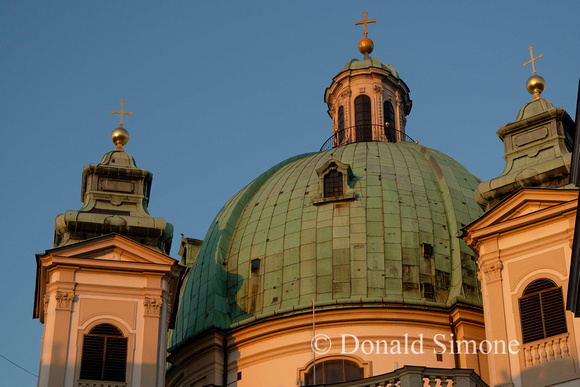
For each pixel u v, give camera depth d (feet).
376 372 250.16
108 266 239.50
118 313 236.02
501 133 250.57
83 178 260.83
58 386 224.74
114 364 230.27
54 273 238.27
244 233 286.25
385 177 287.07
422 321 257.14
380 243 269.03
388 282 262.88
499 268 230.07
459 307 256.52
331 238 271.28
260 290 271.28
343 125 347.36
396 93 355.36
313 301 253.85
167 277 242.99
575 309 189.88
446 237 273.13
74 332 232.12
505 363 219.00
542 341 216.95
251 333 263.70
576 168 171.94
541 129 245.86
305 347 257.14
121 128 272.10
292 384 253.85
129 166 261.85
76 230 247.29
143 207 255.91
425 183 287.69
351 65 356.59
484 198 242.17
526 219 229.45
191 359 272.51
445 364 252.83
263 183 307.78
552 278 222.48
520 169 241.55
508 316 224.33
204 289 281.54
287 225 279.08
